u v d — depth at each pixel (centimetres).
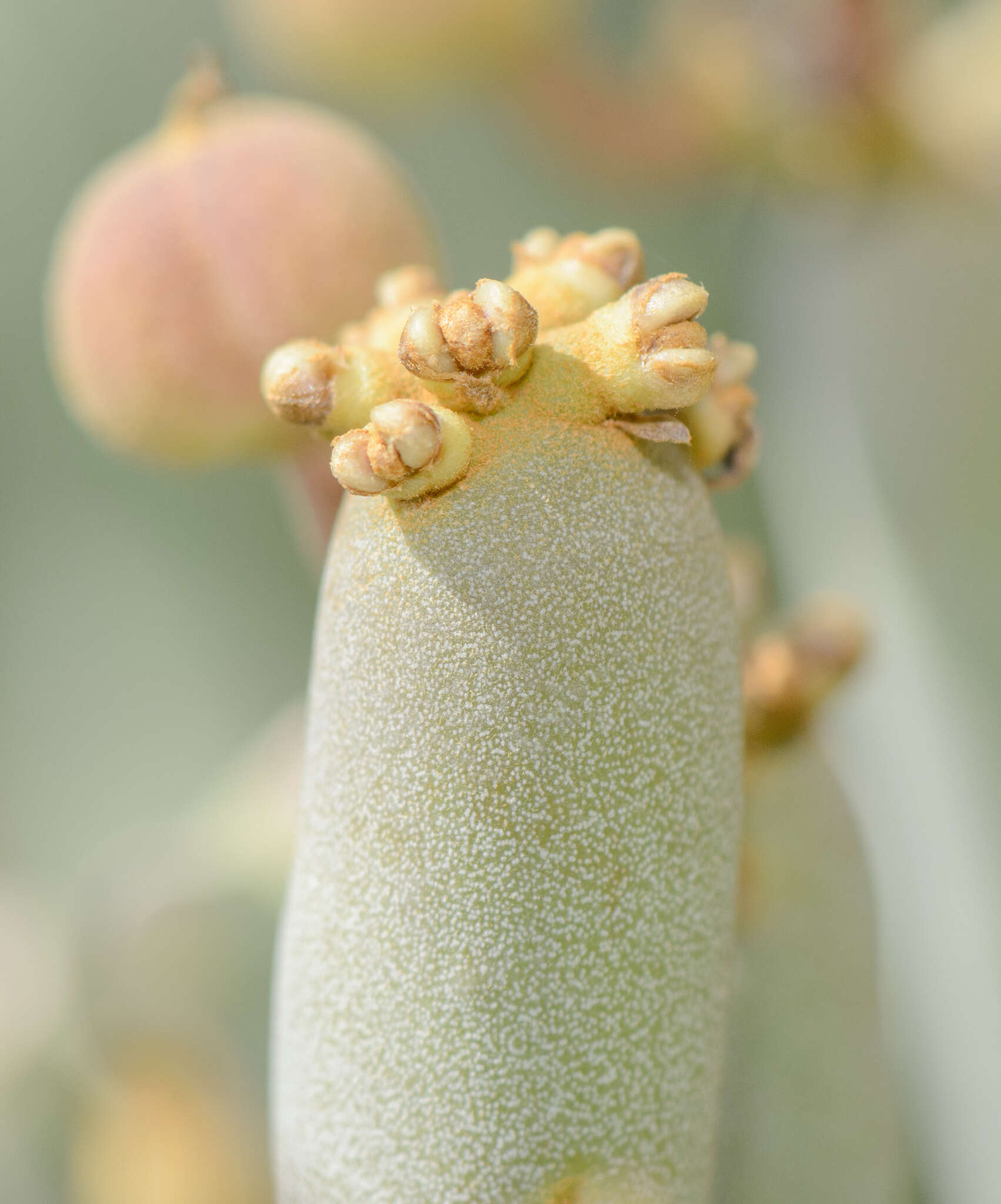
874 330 16
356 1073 9
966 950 14
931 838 14
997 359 15
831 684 10
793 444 15
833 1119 10
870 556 15
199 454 11
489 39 16
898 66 16
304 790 9
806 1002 10
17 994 15
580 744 9
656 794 9
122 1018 13
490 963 9
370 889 9
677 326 9
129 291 10
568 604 9
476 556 9
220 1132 14
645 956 9
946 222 16
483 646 9
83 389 11
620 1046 9
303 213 10
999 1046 13
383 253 10
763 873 10
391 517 9
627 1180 9
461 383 9
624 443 9
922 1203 13
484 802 9
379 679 9
